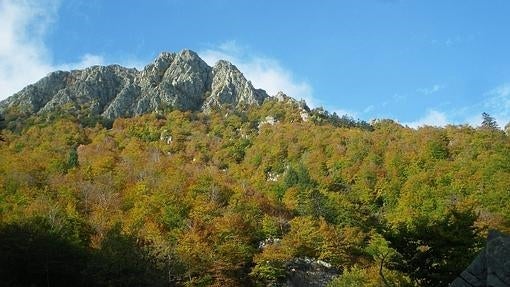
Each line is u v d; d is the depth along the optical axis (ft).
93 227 182.80
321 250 200.34
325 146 404.16
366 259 199.72
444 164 292.20
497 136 332.39
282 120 542.57
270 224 215.31
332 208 260.42
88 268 114.83
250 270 187.32
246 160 427.33
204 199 240.12
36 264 114.83
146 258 124.26
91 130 490.90
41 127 474.08
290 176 320.50
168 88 640.99
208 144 470.39
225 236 191.52
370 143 392.47
